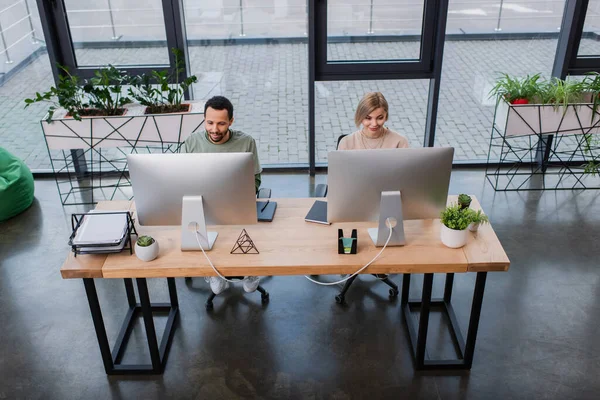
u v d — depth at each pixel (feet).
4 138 14.90
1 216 13.28
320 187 9.93
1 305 10.71
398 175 7.61
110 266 7.78
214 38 13.83
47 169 15.52
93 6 13.30
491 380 8.90
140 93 13.92
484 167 15.56
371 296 10.80
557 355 9.34
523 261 11.70
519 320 10.11
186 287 11.12
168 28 13.50
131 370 9.09
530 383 8.83
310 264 7.72
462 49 13.93
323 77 14.15
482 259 7.77
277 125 15.03
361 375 9.05
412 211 8.00
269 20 13.55
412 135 15.12
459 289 10.92
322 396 8.68
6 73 14.10
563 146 15.11
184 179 7.61
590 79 13.41
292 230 8.55
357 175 7.60
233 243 8.26
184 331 10.01
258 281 10.37
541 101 13.15
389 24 13.53
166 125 12.98
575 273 11.33
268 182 14.99
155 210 7.95
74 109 13.23
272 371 9.16
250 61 14.11
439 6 13.20
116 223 8.06
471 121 15.01
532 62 14.30
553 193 14.33
